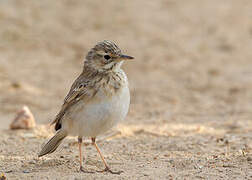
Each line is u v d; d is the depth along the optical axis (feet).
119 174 29.60
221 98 58.39
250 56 75.92
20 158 34.22
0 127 45.75
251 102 56.08
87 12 93.56
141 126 45.29
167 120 48.52
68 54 75.87
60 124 31.81
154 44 80.94
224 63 73.15
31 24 85.35
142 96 59.57
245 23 90.74
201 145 37.81
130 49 78.28
